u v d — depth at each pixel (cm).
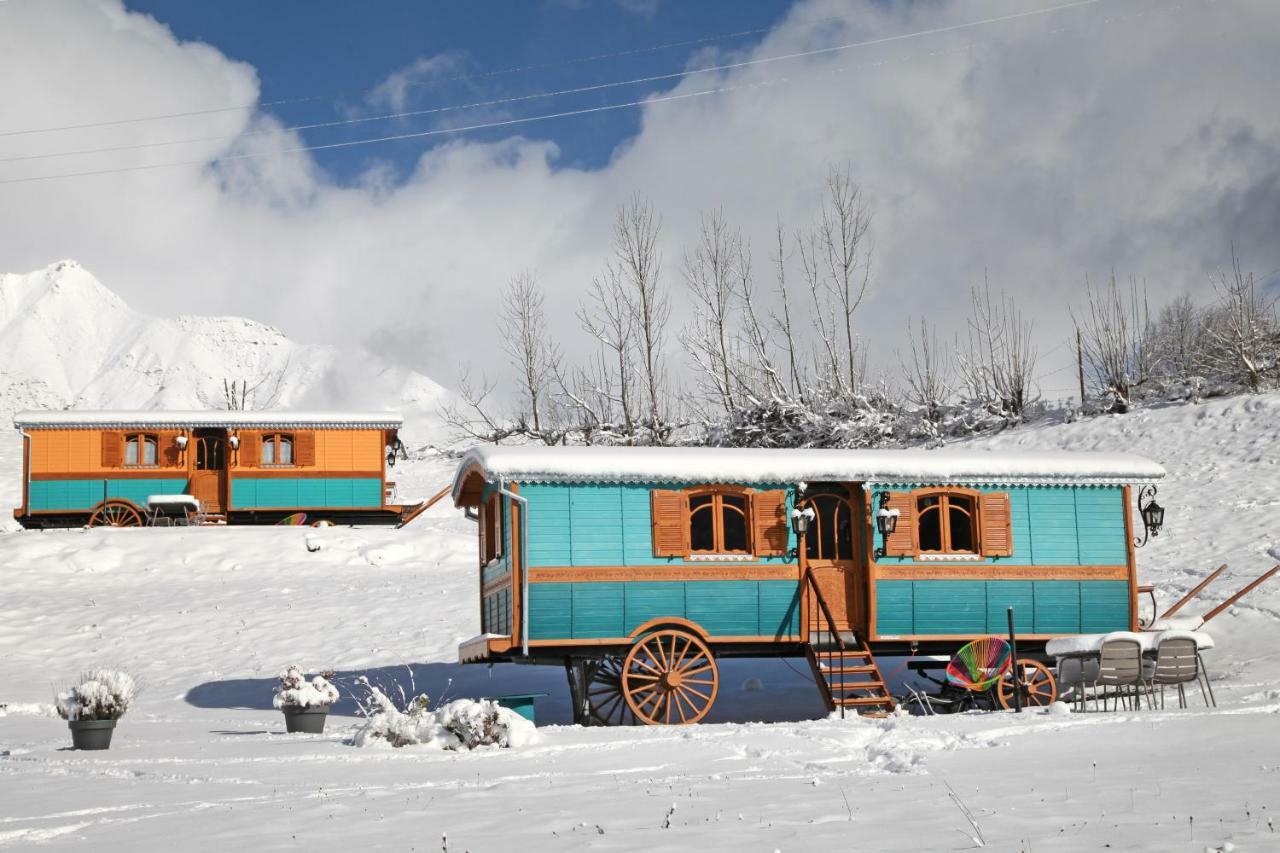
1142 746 1264
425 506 4322
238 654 2628
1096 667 1853
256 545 3616
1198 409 3775
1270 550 2650
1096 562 2073
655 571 1928
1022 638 2023
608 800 1058
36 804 1114
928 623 2003
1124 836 807
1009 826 860
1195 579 2556
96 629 2806
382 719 1566
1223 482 3180
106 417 4122
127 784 1259
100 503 4081
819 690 2153
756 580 1961
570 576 1902
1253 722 1395
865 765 1245
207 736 1781
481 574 2178
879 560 1997
